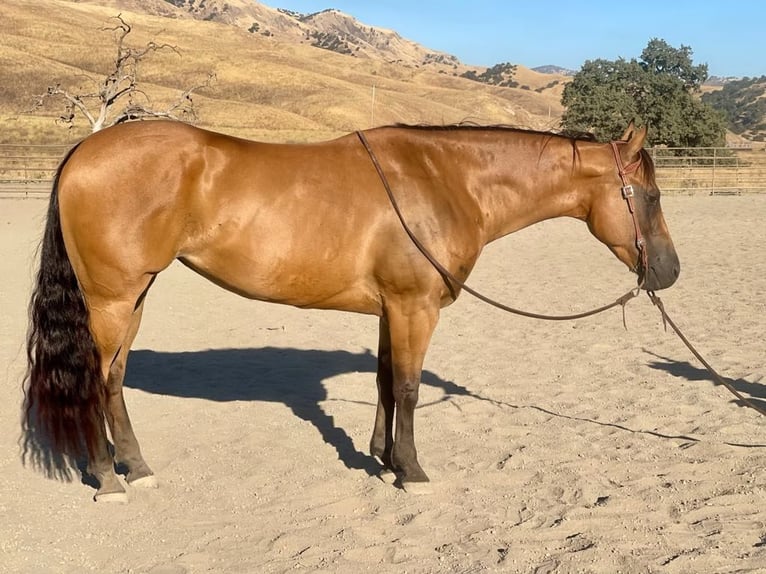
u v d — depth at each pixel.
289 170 4.56
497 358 8.16
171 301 11.09
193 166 4.44
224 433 6.00
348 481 5.10
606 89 43.38
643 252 5.05
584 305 10.62
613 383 7.23
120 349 4.81
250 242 4.49
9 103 62.81
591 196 5.08
